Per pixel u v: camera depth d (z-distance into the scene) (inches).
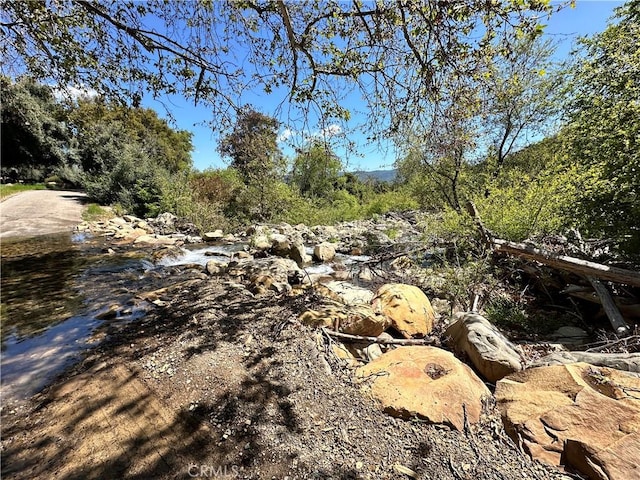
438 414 81.7
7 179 832.9
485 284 177.8
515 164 321.4
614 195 155.5
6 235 370.6
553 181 179.5
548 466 67.7
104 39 130.9
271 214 514.0
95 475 69.4
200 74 142.6
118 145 615.8
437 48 95.2
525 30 81.0
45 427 85.0
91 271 244.8
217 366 110.0
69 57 128.7
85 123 175.9
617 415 70.7
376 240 387.5
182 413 88.5
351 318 137.0
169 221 491.5
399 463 71.1
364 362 118.0
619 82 173.5
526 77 275.7
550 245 184.5
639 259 154.0
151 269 254.5
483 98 142.3
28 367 115.2
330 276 267.4
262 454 74.5
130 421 86.0
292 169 616.7
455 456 72.1
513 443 74.4
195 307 164.6
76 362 117.7
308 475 68.7
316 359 113.0
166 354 119.3
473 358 107.8
